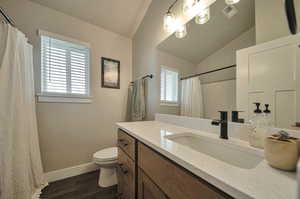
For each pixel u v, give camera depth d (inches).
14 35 46.0
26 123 50.1
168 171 22.4
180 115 51.9
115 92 84.6
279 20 25.5
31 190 52.1
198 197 16.9
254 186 12.7
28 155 50.9
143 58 77.0
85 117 73.9
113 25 79.8
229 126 32.8
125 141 42.1
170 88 57.3
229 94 35.4
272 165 17.0
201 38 43.6
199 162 18.1
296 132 22.1
